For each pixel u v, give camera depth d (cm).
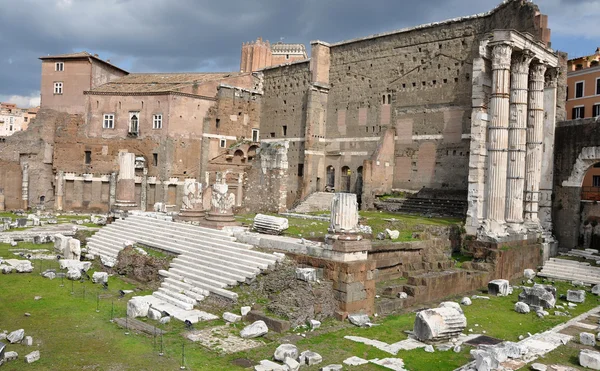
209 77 6731
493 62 3425
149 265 2706
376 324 2077
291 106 6228
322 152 5888
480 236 3338
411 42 5034
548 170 3931
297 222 3594
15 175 6234
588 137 3812
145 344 1753
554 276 3391
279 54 10100
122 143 6131
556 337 2005
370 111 5406
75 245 3180
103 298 2366
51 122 6347
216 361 1612
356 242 2191
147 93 6028
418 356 1711
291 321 1956
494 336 2005
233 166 6400
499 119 3378
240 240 2703
